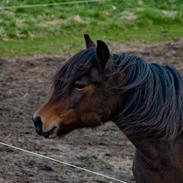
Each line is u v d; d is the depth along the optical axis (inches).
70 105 272.7
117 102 277.0
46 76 706.8
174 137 282.8
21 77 701.3
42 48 836.6
